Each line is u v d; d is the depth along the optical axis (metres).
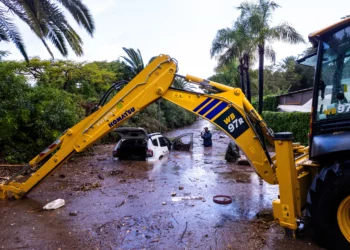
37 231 3.89
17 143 9.16
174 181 6.96
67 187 6.43
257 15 15.34
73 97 15.26
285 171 3.42
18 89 9.33
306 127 12.22
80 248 3.38
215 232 3.79
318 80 3.42
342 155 3.09
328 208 3.04
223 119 4.15
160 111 25.31
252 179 7.11
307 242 3.37
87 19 10.08
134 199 5.43
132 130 9.81
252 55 16.86
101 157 11.09
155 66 4.46
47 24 8.91
